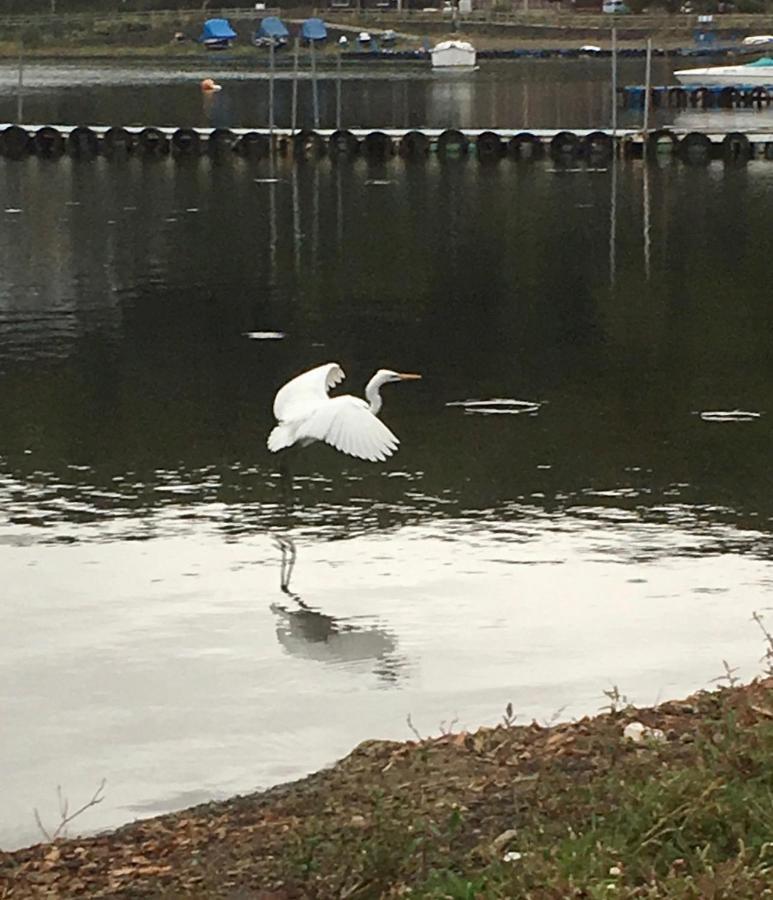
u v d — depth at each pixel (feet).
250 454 58.80
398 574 45.37
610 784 26.63
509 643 39.65
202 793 31.35
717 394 69.15
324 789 30.12
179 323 86.79
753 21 397.80
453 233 122.62
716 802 24.64
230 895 24.90
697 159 177.06
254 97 280.31
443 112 245.65
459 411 66.03
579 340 81.76
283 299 94.32
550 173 165.68
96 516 51.13
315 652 39.14
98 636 40.42
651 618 41.47
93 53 413.59
